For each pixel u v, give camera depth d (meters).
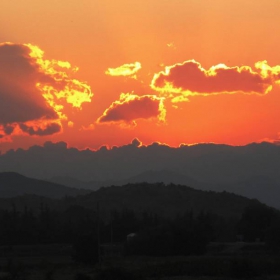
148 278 160.38
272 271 170.75
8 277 167.38
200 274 167.88
